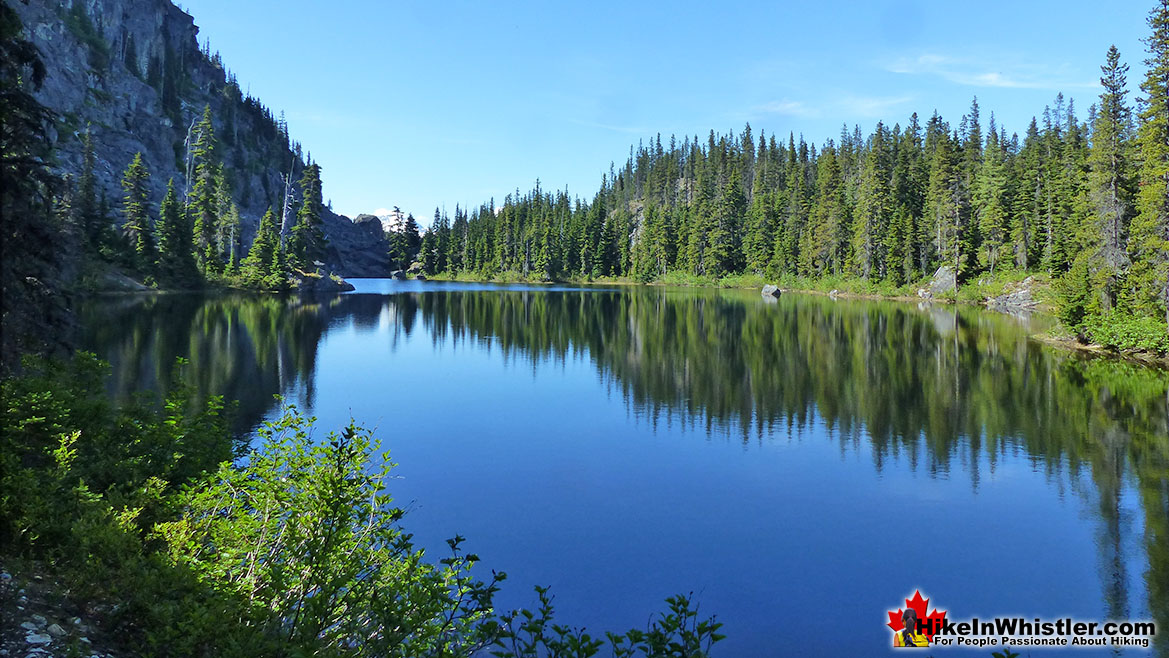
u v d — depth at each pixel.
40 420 9.17
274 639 5.99
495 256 151.88
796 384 27.80
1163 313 35.66
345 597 6.66
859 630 9.62
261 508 7.82
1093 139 47.34
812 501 14.66
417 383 27.78
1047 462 17.11
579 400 25.00
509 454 17.97
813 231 105.56
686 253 132.12
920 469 16.83
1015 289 68.56
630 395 25.89
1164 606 10.34
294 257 95.62
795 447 18.77
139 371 26.59
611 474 16.38
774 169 150.62
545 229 140.50
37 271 9.33
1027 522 13.49
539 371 31.20
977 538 12.80
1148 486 15.30
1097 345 37.16
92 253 63.50
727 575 11.25
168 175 115.19
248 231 119.94
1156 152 36.00
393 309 64.31
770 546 12.37
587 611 10.02
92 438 9.87
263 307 60.91
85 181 67.38
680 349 38.19
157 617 5.78
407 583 6.89
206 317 47.97
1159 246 34.75
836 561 11.79
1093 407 22.86
